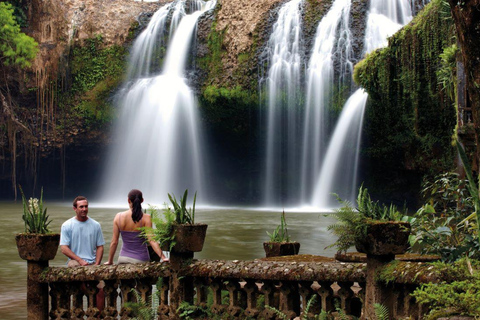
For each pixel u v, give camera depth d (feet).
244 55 99.30
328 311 12.85
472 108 9.73
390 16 92.68
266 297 13.53
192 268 14.25
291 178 99.60
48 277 15.84
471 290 9.95
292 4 97.66
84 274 15.47
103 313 15.47
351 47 91.09
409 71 69.46
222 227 60.54
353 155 89.61
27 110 110.83
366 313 12.03
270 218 72.59
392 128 81.10
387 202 91.61
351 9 92.22
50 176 117.80
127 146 107.96
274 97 96.68
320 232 54.49
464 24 9.62
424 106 70.95
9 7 103.35
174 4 111.96
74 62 109.91
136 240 17.94
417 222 19.04
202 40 105.29
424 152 76.18
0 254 39.75
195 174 108.27
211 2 111.55
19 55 105.81
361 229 11.87
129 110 107.14
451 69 39.22
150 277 14.98
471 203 21.83
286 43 96.32
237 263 13.80
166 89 104.78
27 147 111.14
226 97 98.68
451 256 13.65
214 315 14.01
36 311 16.01
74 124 109.70
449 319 9.58
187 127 104.42
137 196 18.12
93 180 117.91
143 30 111.24
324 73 92.58
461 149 10.27
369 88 78.02
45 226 16.46
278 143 99.30
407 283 11.43
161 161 105.09
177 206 14.65
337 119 91.40
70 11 110.93
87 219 20.48
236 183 111.96
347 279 12.39
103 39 110.22
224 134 106.01
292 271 13.00
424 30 65.21
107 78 109.50
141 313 14.61
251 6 100.78
